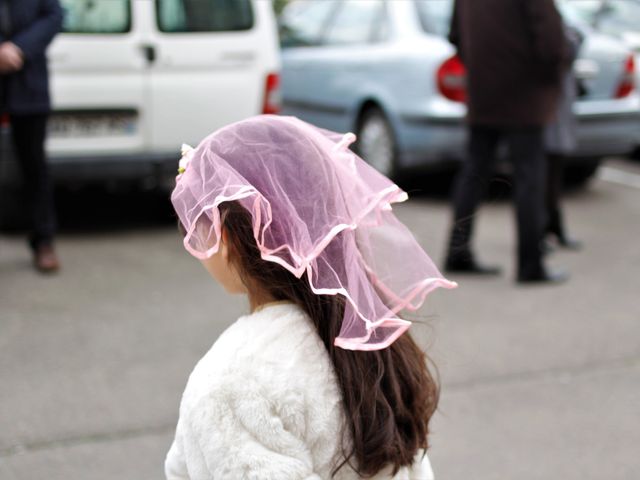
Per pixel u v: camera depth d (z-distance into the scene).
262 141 1.41
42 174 5.37
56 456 3.31
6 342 4.38
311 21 8.45
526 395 3.85
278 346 1.38
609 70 7.09
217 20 6.20
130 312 4.82
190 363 4.15
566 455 3.36
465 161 5.39
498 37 5.05
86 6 5.95
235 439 1.31
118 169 6.05
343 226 1.38
